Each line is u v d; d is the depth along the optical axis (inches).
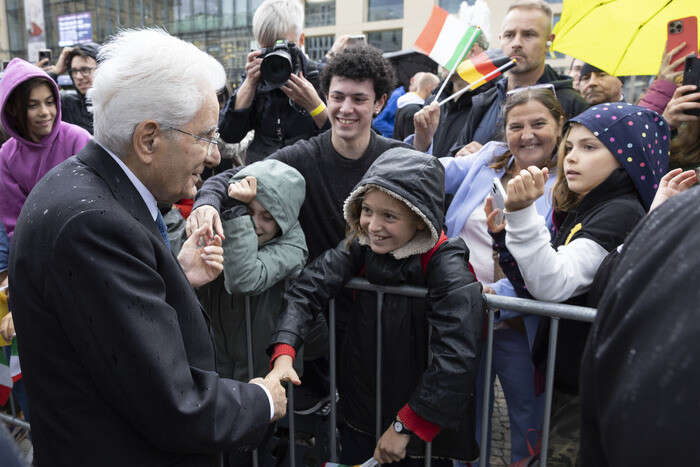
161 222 48.3
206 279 57.2
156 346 36.8
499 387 106.9
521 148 78.5
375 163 60.6
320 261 66.6
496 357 74.0
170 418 37.7
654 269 19.9
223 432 41.0
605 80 123.5
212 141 44.2
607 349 20.9
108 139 40.8
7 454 18.3
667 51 89.0
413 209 55.8
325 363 83.1
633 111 61.7
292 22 99.9
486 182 84.0
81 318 35.8
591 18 104.7
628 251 22.3
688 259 18.6
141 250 38.3
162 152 41.4
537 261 56.3
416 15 856.3
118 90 39.2
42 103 87.8
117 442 39.3
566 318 56.3
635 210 60.1
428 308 59.6
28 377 40.0
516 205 56.2
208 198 67.0
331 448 72.7
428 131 94.8
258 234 68.3
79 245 35.4
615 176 61.0
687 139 80.1
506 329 72.6
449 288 57.0
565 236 66.9
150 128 40.3
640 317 19.3
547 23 104.3
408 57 239.6
